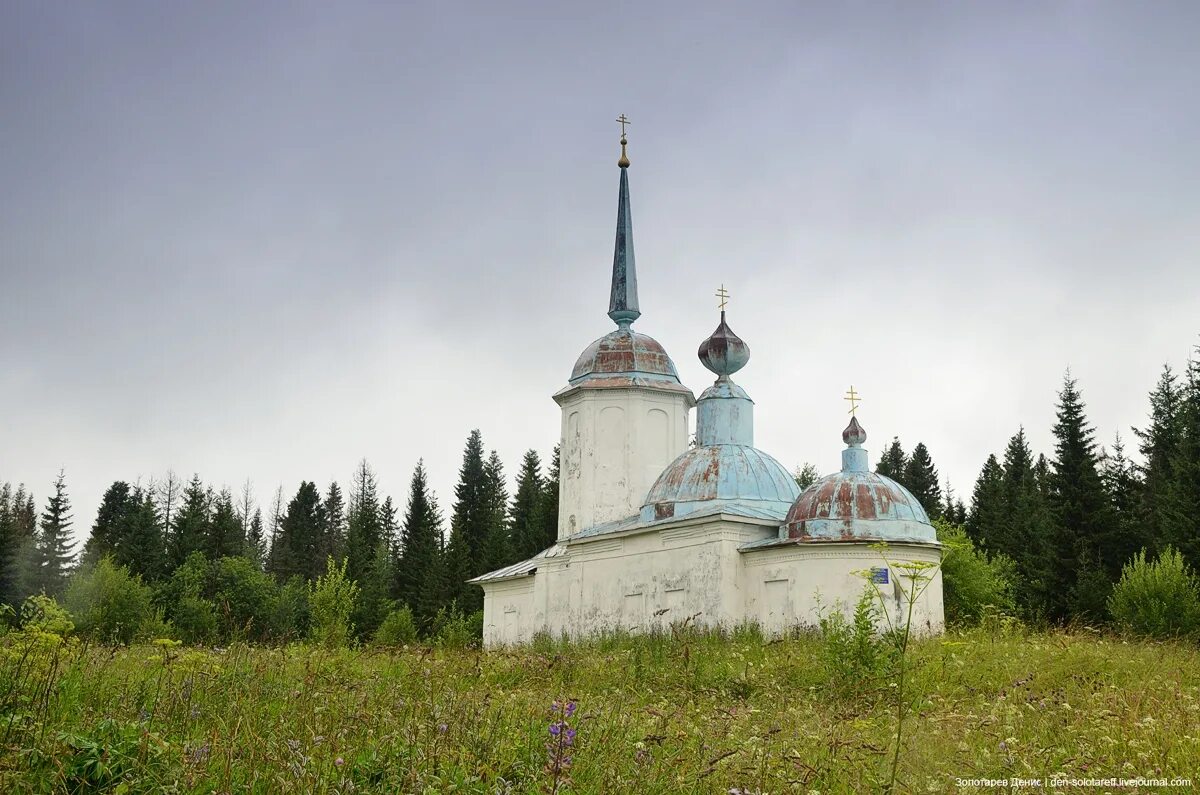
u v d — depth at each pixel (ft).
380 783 31.55
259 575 213.87
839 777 37.24
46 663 41.39
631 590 126.52
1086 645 77.05
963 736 44.68
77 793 28.94
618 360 152.25
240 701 39.96
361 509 336.08
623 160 166.61
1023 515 225.76
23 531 253.03
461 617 211.82
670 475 129.29
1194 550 171.83
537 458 315.17
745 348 139.13
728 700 57.72
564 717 33.58
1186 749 40.22
